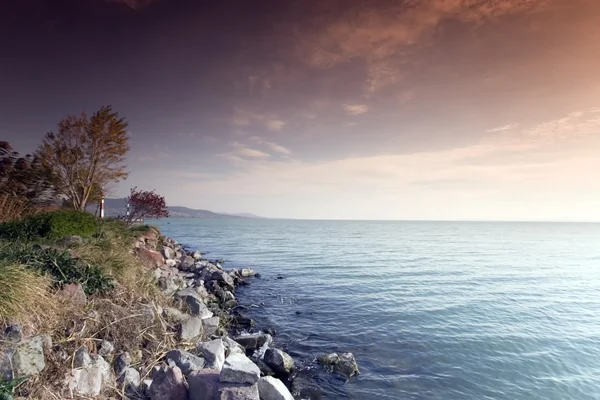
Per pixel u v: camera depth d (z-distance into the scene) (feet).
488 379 25.38
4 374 13.02
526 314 43.06
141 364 19.38
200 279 52.75
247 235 225.15
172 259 63.52
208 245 143.33
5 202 47.19
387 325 36.91
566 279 70.18
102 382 16.19
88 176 73.26
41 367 14.32
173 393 16.51
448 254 117.19
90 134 72.54
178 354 20.34
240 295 50.47
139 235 61.93
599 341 33.88
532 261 101.24
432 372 26.09
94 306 20.62
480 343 32.40
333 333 34.06
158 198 74.74
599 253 132.77
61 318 17.90
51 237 36.45
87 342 17.63
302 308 43.55
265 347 29.12
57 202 73.26
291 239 188.75
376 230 362.53
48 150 68.59
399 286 58.65
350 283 60.70
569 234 336.49
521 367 27.63
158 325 22.91
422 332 34.96
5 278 16.48
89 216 45.37
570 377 26.20
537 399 22.97
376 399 21.80
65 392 14.06
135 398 16.39
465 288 58.29
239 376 16.66
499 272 77.51
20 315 15.69
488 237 251.60
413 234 279.28
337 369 25.46
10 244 26.84
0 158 63.72
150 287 28.45
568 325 38.99
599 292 57.57
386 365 26.96
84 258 26.22
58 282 20.40
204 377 17.15
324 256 104.27
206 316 31.45
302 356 27.91
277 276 67.36
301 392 22.21
